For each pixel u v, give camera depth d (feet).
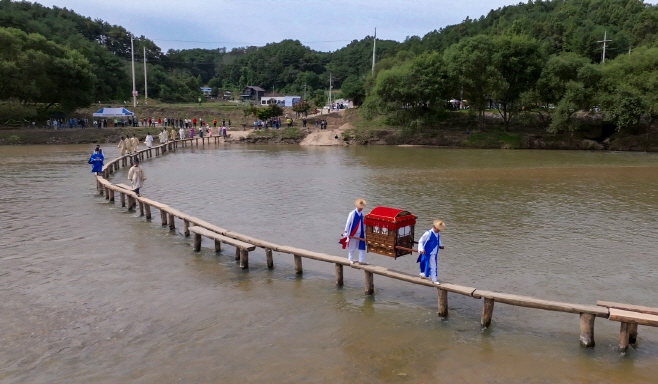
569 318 37.68
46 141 193.16
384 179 107.55
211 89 492.54
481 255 52.47
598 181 104.88
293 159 148.66
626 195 87.71
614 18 415.64
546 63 194.70
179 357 31.17
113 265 48.62
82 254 51.93
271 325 35.86
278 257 52.31
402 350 32.35
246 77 576.20
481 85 195.83
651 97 175.73
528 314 38.40
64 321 36.09
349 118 241.55
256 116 250.16
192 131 207.10
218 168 125.18
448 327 35.91
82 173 111.04
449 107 240.73
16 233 59.67
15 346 32.35
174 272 46.96
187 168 124.57
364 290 42.52
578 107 189.06
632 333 33.12
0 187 91.76
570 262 50.19
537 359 31.27
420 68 200.13
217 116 275.39
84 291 41.81
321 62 599.16
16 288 42.22
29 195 84.23
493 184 100.73
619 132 193.57
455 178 109.40
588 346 32.50
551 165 134.82
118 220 67.26
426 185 99.30
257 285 43.91
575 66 190.90
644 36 365.81
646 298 41.04
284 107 313.12
